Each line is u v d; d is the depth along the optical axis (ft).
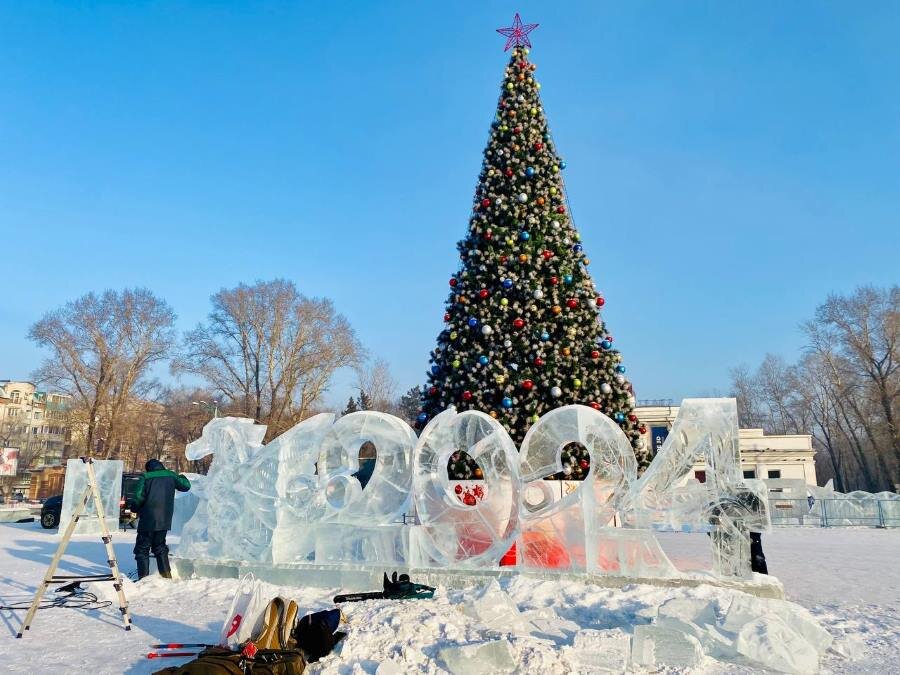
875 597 29.35
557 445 29.50
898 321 160.04
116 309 157.58
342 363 158.51
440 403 40.96
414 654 17.65
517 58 46.47
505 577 28.86
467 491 35.65
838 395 181.68
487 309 40.60
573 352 39.52
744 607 20.93
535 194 42.96
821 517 86.33
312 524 31.96
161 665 18.28
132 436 169.68
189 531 34.40
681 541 55.83
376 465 31.71
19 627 23.13
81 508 24.13
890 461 171.73
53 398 204.33
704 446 28.30
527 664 17.10
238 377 153.07
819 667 18.37
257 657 16.26
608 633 19.13
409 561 30.32
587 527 28.68
